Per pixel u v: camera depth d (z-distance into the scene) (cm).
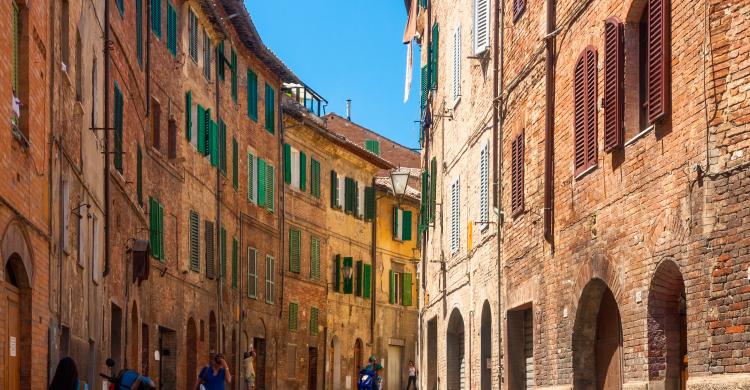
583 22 2194
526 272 2617
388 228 7050
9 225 1686
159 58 3622
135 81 3188
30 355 1850
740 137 1557
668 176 1767
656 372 1848
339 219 6356
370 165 6725
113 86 2827
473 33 3145
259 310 5147
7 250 1678
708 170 1617
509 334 2809
